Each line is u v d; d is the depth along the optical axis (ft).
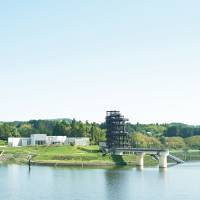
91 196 537.65
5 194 552.00
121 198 525.75
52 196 536.83
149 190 590.14
